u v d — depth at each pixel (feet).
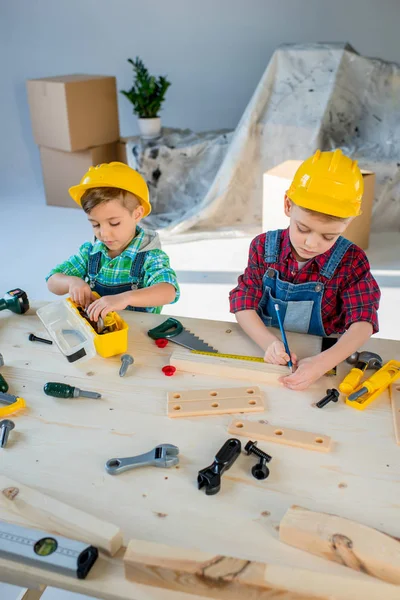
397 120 10.61
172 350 3.45
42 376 3.19
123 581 2.05
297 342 3.51
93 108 11.84
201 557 2.00
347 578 1.95
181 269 9.44
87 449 2.62
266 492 2.36
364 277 3.67
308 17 12.51
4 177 14.90
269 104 10.96
